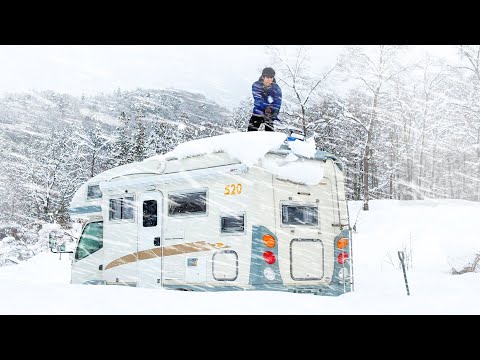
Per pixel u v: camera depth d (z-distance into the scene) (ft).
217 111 123.44
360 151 110.01
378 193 126.52
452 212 79.46
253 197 24.85
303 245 25.95
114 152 143.33
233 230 25.31
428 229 69.77
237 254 24.99
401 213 81.71
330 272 26.89
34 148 138.10
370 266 45.29
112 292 17.44
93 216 33.04
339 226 27.68
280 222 25.34
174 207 27.84
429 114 114.01
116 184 30.78
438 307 18.12
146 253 28.76
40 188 127.54
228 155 25.82
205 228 26.32
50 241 34.86
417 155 124.47
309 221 26.50
